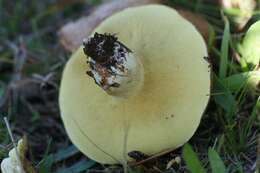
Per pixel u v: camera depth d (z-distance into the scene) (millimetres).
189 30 287
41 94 385
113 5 369
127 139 284
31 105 379
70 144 341
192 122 271
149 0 362
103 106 294
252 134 291
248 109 302
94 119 295
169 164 284
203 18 345
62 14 450
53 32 434
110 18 318
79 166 311
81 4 450
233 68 305
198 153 293
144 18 302
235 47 314
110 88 280
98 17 368
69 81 313
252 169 274
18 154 281
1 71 418
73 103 306
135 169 290
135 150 285
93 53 276
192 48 281
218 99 295
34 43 417
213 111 307
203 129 305
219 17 351
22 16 455
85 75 306
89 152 300
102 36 280
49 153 339
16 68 399
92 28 365
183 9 355
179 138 275
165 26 293
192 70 276
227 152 285
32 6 461
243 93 297
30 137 349
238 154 283
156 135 278
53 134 355
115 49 277
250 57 300
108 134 290
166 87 280
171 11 299
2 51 427
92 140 295
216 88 298
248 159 280
